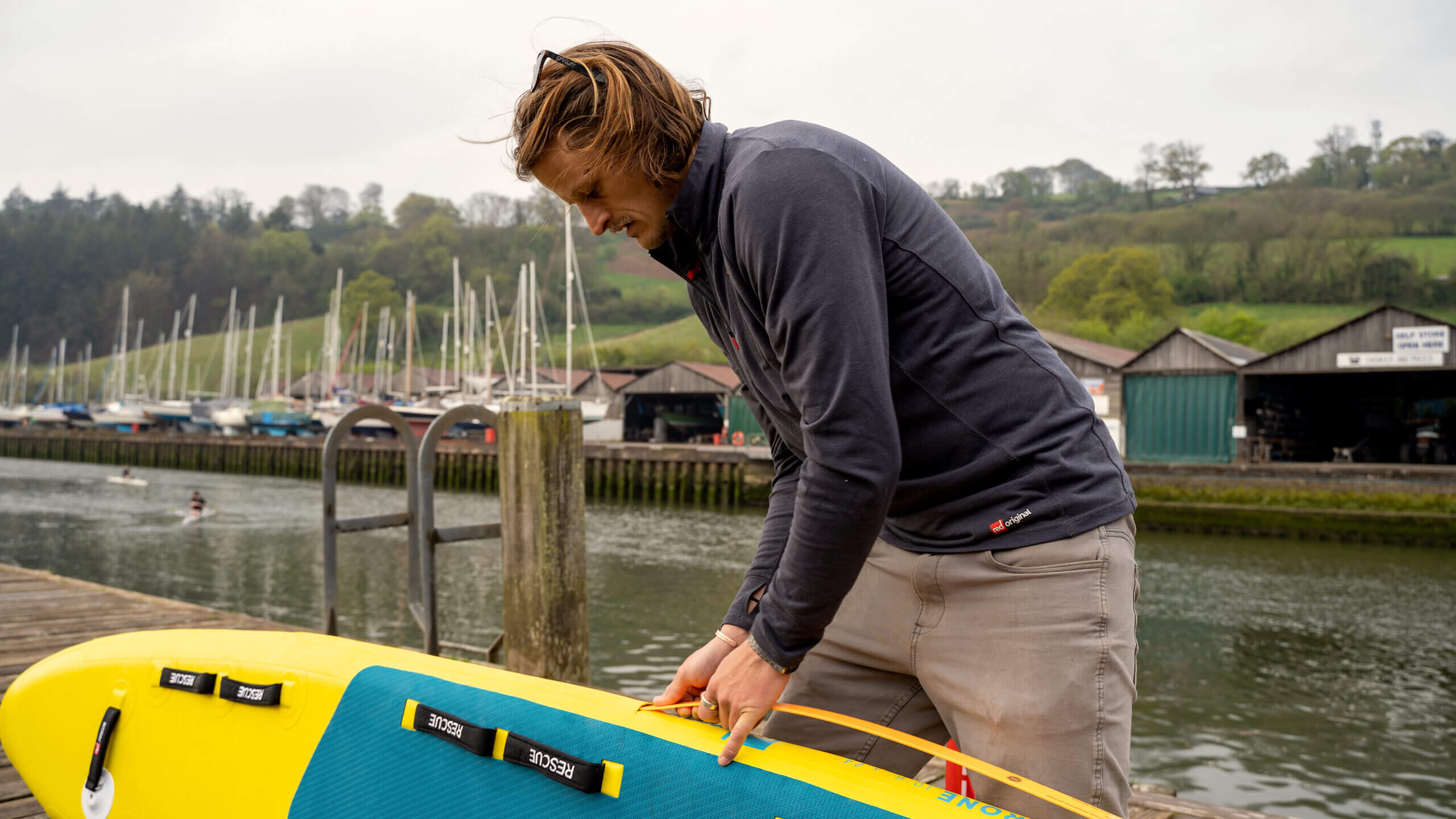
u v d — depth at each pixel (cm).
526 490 371
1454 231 7781
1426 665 834
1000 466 124
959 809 113
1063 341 2805
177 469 4144
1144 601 1172
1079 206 11625
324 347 6581
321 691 159
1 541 1627
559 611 371
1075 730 123
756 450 2712
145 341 10281
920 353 124
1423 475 1848
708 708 126
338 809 153
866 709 150
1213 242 8119
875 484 109
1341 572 1448
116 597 595
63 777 184
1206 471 2061
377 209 14462
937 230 124
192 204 13700
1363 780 554
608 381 4544
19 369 9625
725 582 1241
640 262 11138
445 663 159
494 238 10294
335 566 422
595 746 133
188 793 169
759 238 113
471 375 4828
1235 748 612
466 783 142
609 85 118
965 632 132
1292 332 6481
